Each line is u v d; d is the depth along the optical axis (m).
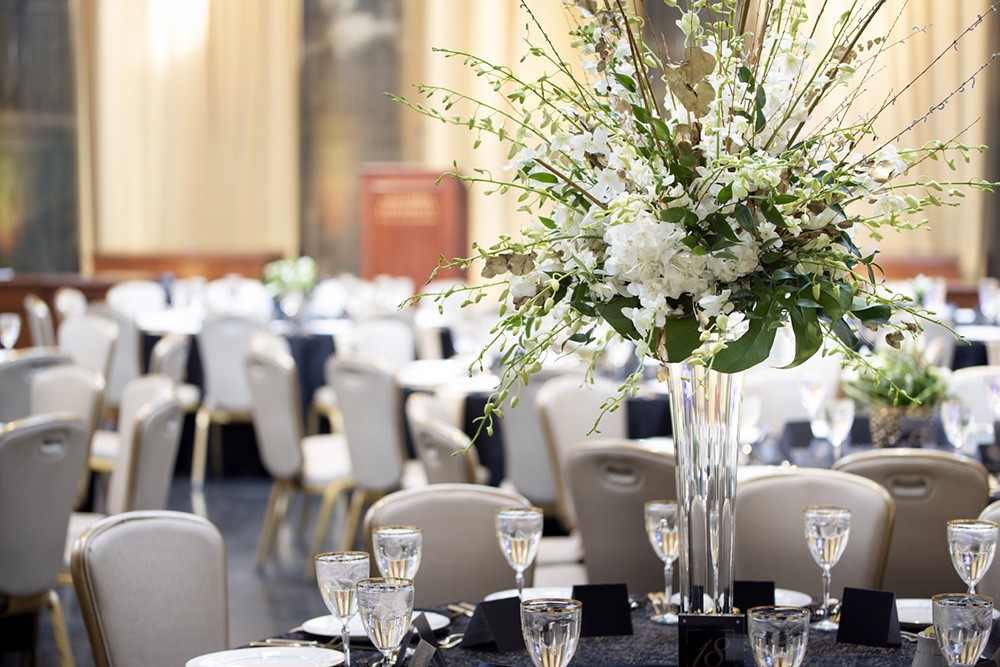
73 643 4.70
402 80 14.54
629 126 1.89
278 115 14.66
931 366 4.11
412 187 11.65
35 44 14.58
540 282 1.89
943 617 1.65
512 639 2.11
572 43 1.94
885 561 2.83
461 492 2.87
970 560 2.02
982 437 4.29
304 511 6.63
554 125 1.90
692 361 1.73
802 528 2.90
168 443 4.16
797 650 1.60
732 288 1.84
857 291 1.86
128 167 14.73
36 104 14.62
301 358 8.10
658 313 1.80
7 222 14.63
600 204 1.88
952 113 13.02
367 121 14.62
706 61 1.88
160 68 14.69
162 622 2.44
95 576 2.37
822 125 1.91
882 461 3.30
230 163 14.74
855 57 1.89
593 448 3.47
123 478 4.08
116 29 14.66
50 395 4.97
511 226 14.20
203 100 14.70
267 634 4.89
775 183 1.74
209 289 10.80
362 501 5.50
